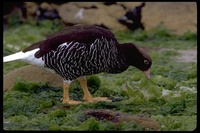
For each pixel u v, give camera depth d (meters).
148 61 15.10
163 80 16.44
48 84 16.06
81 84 15.17
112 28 28.38
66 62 14.58
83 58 14.55
